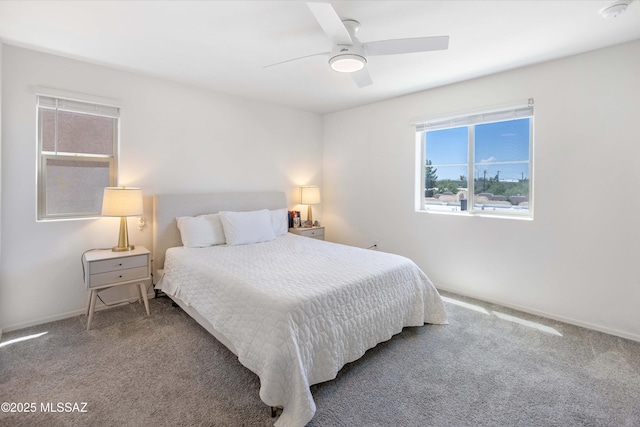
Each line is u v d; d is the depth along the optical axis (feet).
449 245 11.58
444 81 10.85
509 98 9.84
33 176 8.57
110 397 5.74
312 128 15.72
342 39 6.26
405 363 6.97
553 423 5.22
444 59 8.92
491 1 6.11
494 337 8.14
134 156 10.30
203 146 11.91
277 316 5.53
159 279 10.21
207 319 7.32
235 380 6.28
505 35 7.51
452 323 8.99
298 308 5.68
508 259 10.12
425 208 12.78
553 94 9.03
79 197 9.50
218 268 7.84
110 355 7.12
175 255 9.50
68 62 8.98
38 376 6.31
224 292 6.84
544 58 8.86
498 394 5.94
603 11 6.43
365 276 7.28
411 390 6.06
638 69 7.78
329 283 6.68
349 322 6.57
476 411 5.49
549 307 9.35
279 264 8.27
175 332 8.25
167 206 10.68
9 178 8.21
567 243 8.96
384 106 13.37
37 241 8.68
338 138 15.40
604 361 7.02
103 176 9.91
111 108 9.80
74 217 9.43
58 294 9.03
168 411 5.41
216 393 5.89
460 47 8.15
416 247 12.55
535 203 9.48
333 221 15.80
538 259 9.51
